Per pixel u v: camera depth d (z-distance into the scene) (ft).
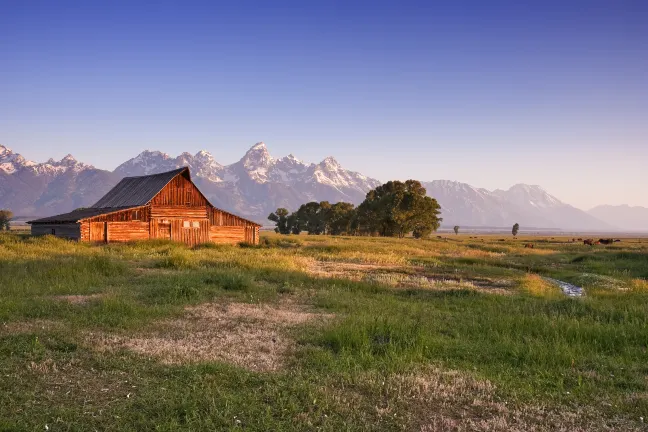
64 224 152.66
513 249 197.98
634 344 36.78
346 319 40.42
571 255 167.94
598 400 24.94
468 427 21.06
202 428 19.29
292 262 92.58
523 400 24.62
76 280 58.44
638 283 82.84
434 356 32.27
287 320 41.65
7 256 84.64
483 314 47.93
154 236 152.76
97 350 29.55
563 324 40.81
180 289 52.24
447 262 123.34
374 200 381.60
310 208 472.85
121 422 19.83
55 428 19.08
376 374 27.35
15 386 23.15
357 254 128.77
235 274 65.16
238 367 27.27
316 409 22.17
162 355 29.37
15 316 37.88
